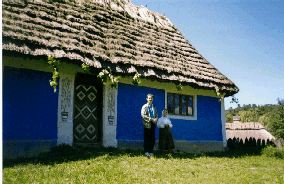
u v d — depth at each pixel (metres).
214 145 11.47
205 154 9.91
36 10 8.13
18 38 6.71
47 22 7.89
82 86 8.95
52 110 7.86
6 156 6.79
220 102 12.11
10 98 7.22
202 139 11.19
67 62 7.45
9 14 7.23
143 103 9.80
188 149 10.57
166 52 10.70
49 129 7.70
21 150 7.08
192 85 10.20
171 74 9.70
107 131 8.77
